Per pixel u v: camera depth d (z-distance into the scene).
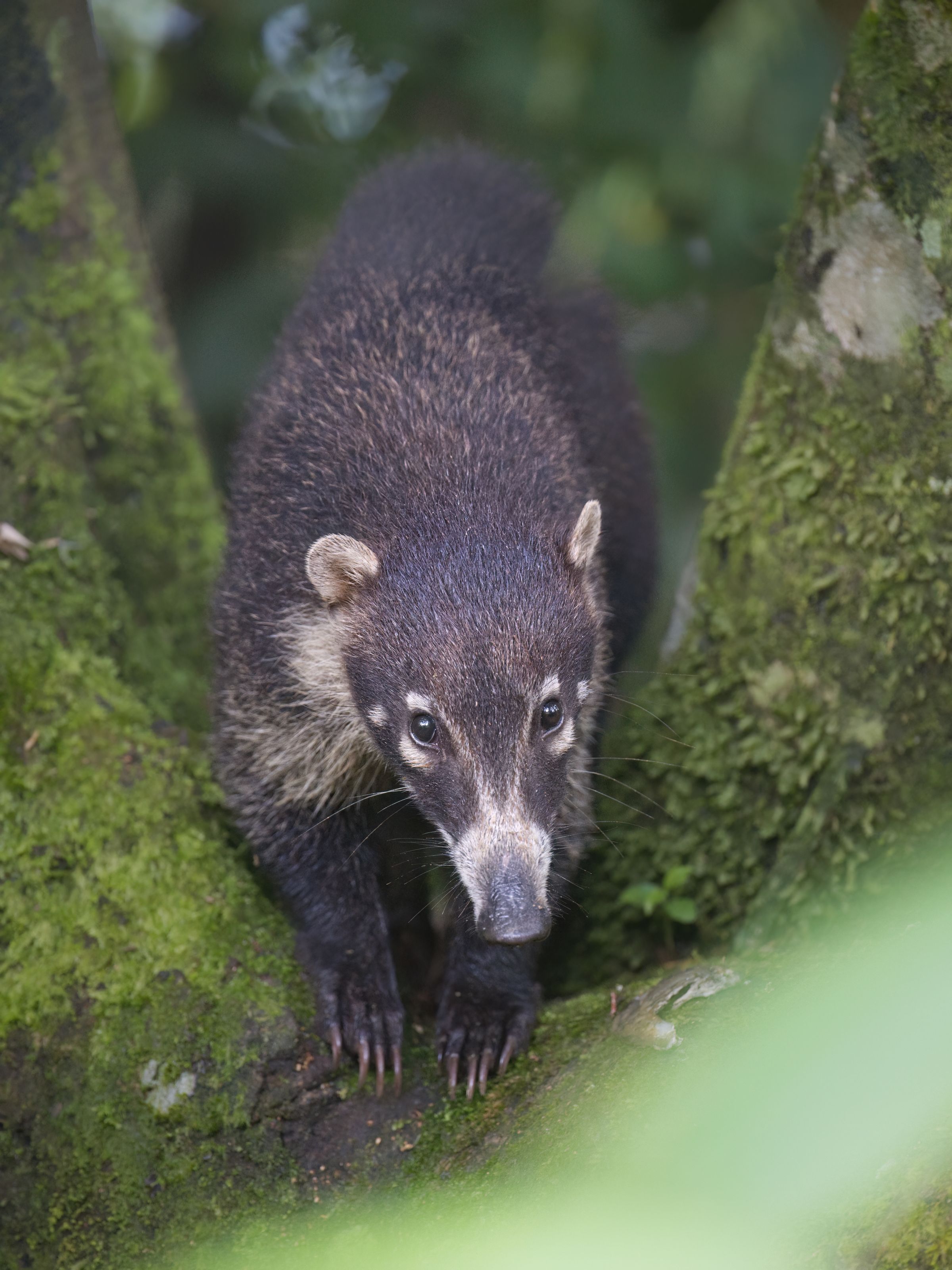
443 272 8.38
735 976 6.21
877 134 6.88
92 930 6.98
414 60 12.04
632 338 11.32
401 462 7.11
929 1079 4.59
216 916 7.14
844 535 7.33
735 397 13.65
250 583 7.39
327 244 9.43
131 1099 6.53
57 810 7.30
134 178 10.45
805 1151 4.73
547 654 6.48
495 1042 6.68
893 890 7.05
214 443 12.32
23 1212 6.55
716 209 12.03
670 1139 5.15
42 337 8.55
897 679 7.17
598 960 8.22
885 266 7.02
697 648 8.06
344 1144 6.43
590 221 11.64
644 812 8.15
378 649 6.67
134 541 9.04
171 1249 6.25
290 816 7.46
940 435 6.99
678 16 12.25
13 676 7.65
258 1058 6.57
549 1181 5.50
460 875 6.48
